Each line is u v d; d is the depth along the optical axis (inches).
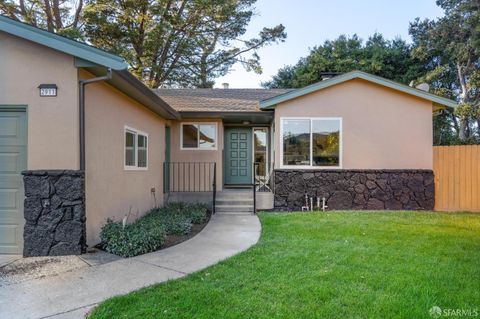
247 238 232.7
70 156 192.7
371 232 240.1
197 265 171.9
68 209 191.8
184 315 114.7
